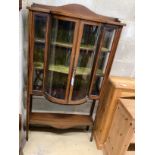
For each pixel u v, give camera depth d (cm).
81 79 170
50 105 204
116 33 149
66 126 191
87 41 152
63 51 155
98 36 151
